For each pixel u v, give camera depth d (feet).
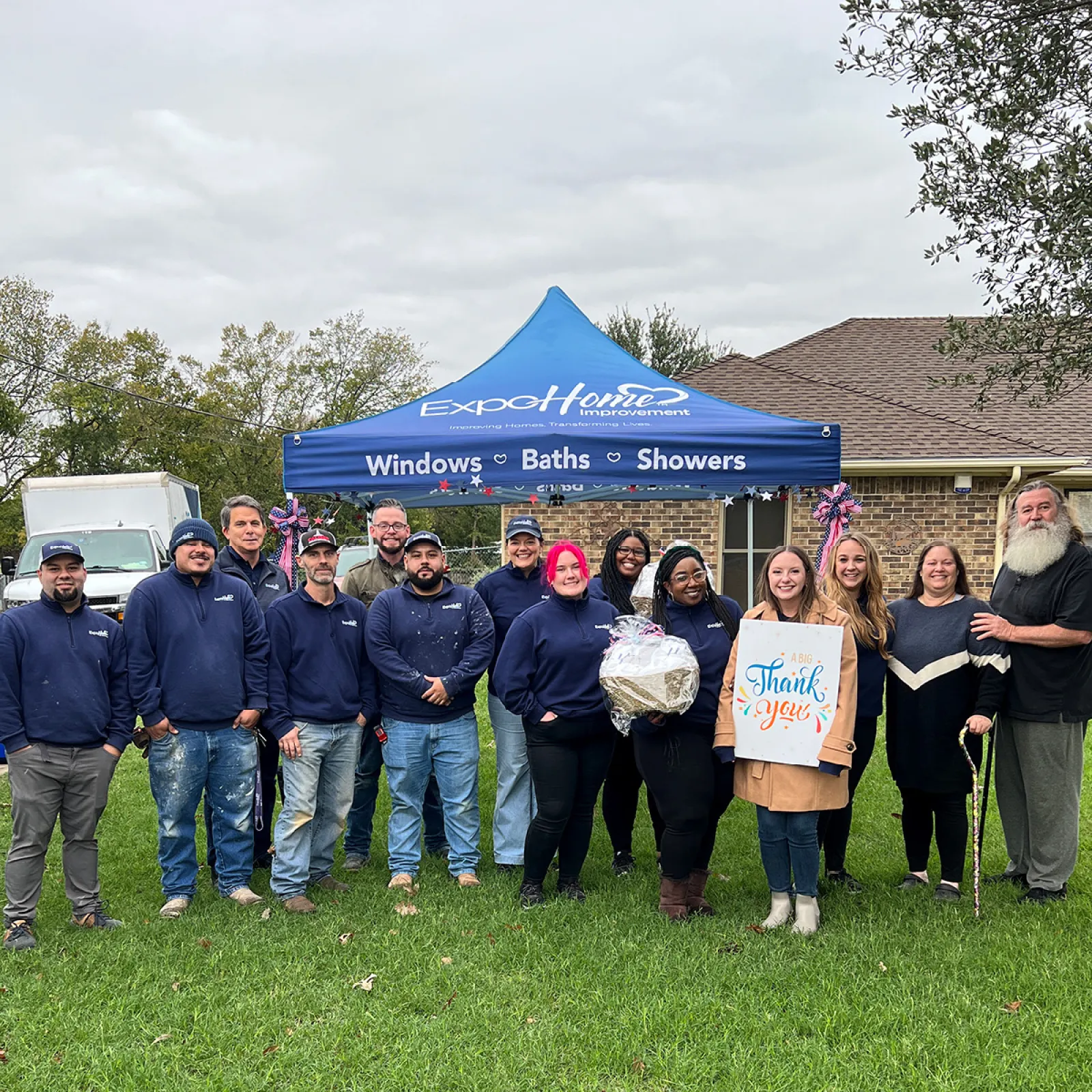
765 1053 11.37
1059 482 43.39
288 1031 12.08
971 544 41.11
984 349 18.22
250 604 16.67
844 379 48.52
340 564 62.54
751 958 13.93
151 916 16.10
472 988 13.08
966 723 15.93
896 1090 10.69
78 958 14.24
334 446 20.61
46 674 14.97
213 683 15.94
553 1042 11.66
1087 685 15.85
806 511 40.86
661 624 15.69
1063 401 46.70
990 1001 12.63
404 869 17.24
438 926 15.21
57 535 51.57
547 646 15.88
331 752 16.93
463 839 17.57
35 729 14.93
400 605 17.04
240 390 146.51
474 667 16.92
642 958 13.92
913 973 13.35
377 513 20.13
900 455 40.29
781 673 14.84
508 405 22.40
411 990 12.98
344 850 19.76
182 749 15.89
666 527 40.81
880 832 20.57
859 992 12.89
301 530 21.93
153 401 124.47
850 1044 11.58
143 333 139.64
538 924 15.24
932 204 17.21
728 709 15.08
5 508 127.75
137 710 15.75
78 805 15.37
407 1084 10.80
